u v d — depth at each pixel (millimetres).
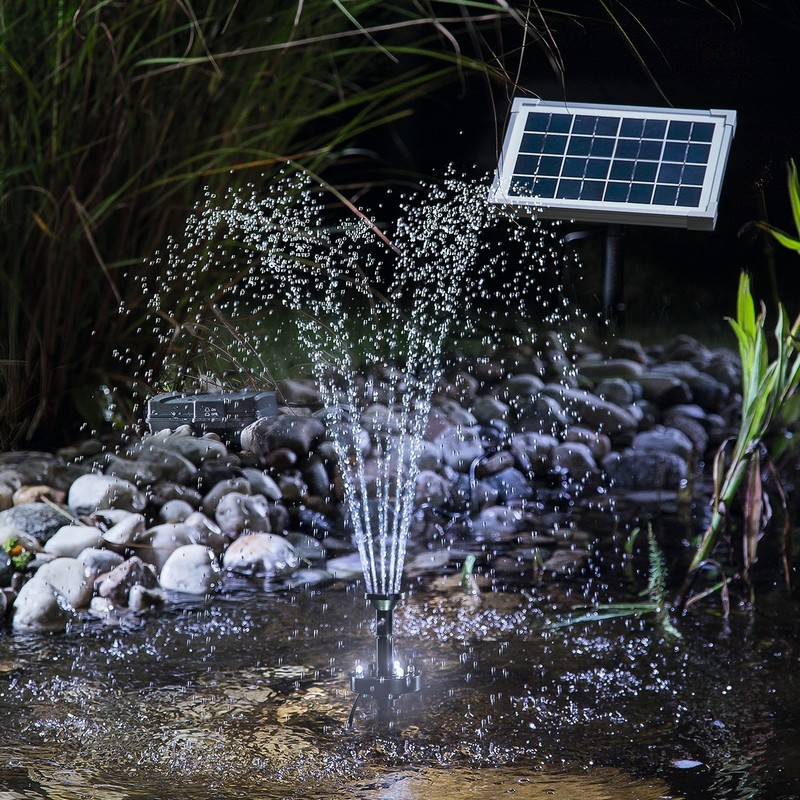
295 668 2582
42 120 3975
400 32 5824
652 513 3957
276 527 3693
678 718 2266
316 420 4227
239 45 4371
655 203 4098
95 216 3879
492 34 7305
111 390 4301
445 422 4539
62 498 3613
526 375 5070
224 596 3133
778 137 7664
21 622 2865
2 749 2156
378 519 3857
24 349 4176
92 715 2324
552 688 2439
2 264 4027
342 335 5406
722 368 5391
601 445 4520
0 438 4184
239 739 2201
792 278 7492
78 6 3799
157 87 4207
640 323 6582
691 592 3090
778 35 7535
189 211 4387
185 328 4453
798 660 2564
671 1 7602
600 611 2953
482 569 3363
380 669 2348
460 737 2188
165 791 1974
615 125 4359
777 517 3803
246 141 4445
